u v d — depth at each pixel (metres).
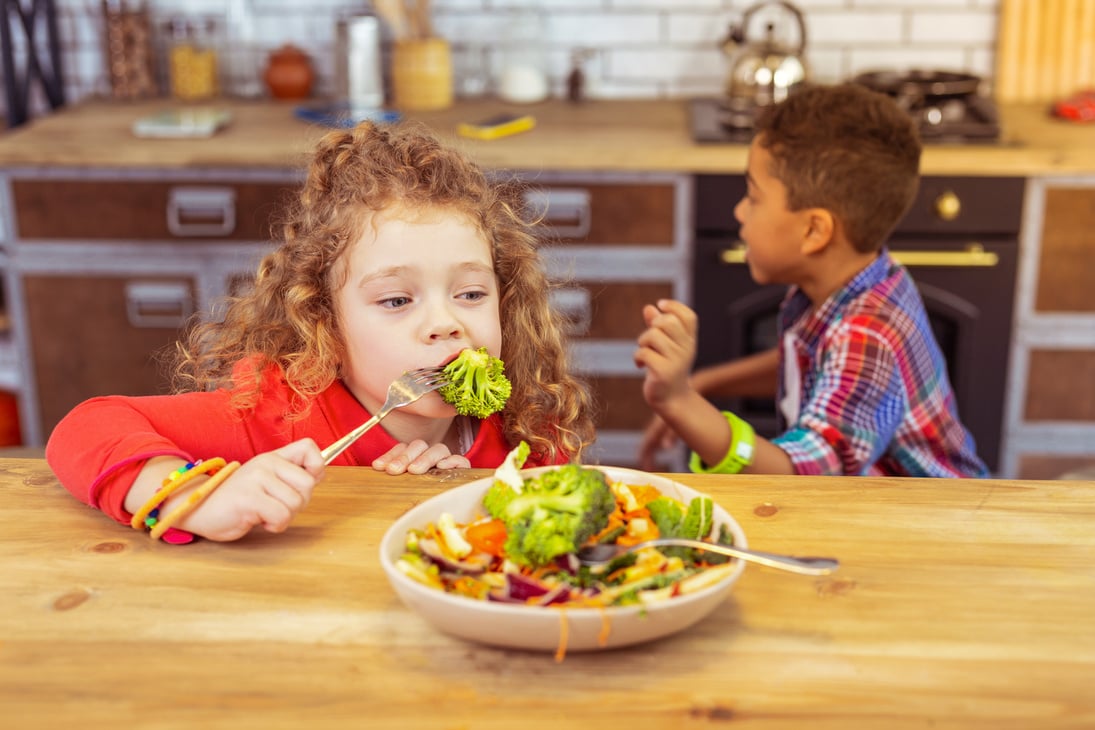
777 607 0.91
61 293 2.88
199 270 2.85
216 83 3.36
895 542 1.00
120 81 3.33
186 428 1.23
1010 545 1.00
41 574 0.96
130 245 2.84
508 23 3.28
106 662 0.84
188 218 2.80
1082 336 2.79
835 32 3.27
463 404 1.16
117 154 2.74
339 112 3.05
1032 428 2.87
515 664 0.84
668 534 0.92
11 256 2.85
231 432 1.25
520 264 1.38
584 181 2.74
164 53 3.40
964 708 0.79
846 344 1.71
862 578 0.94
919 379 1.75
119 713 0.79
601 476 0.90
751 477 1.13
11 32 3.12
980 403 2.84
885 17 3.24
